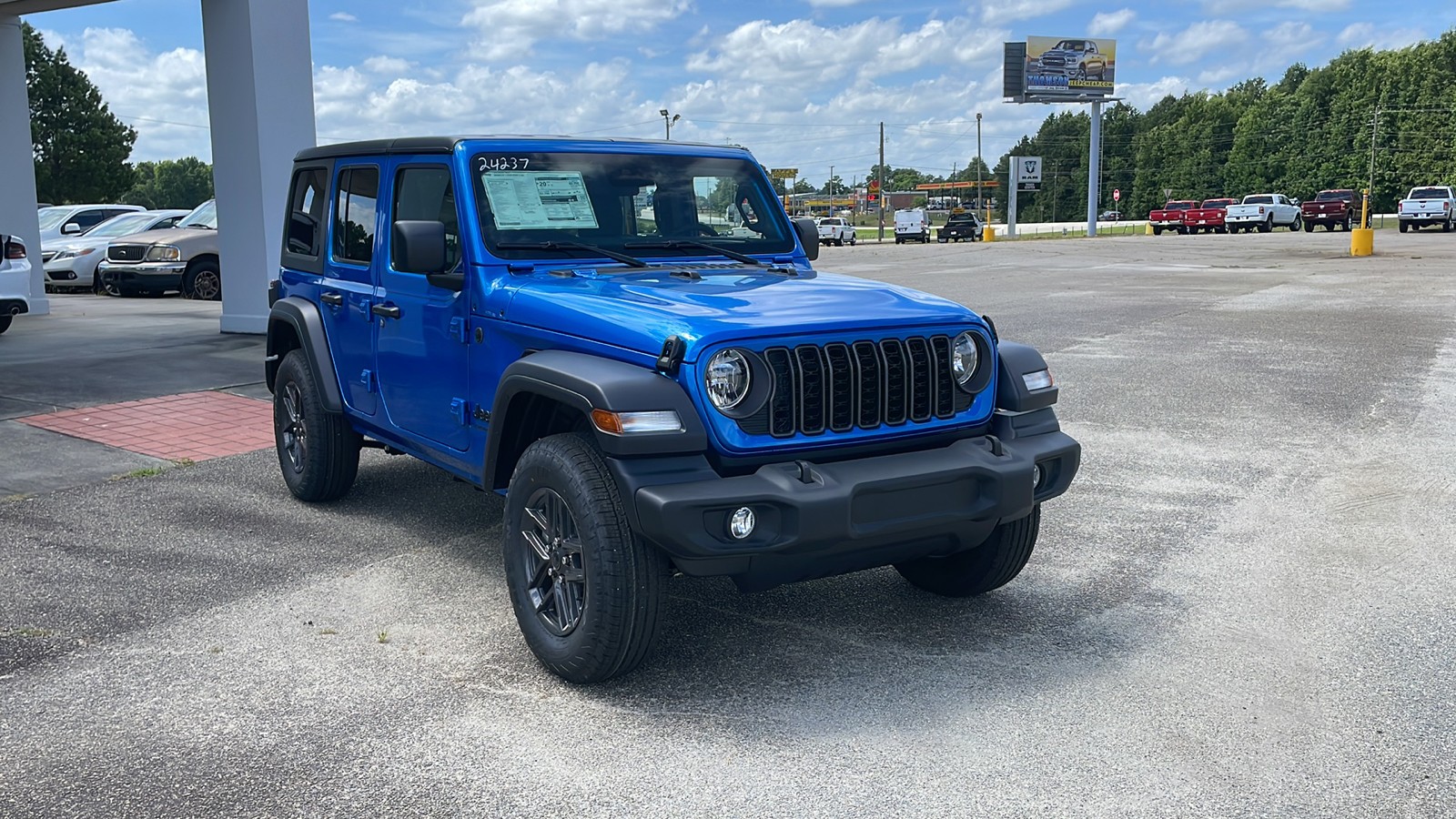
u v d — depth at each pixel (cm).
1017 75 8738
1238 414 871
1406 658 419
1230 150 12062
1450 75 9475
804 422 376
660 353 366
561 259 460
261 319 1293
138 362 1118
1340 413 870
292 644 434
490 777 333
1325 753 347
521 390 402
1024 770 337
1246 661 418
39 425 835
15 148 1516
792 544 357
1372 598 483
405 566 527
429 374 489
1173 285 2119
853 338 386
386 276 515
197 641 438
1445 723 366
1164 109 15388
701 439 360
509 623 456
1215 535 574
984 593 489
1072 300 1811
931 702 384
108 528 587
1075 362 1129
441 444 488
